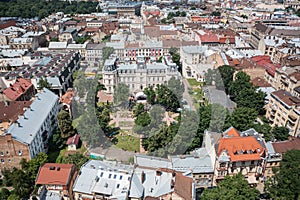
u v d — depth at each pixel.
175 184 96.94
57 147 145.25
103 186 98.56
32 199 94.38
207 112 137.38
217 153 112.19
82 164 115.25
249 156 112.94
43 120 142.88
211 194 96.69
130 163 113.62
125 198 92.94
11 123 139.88
